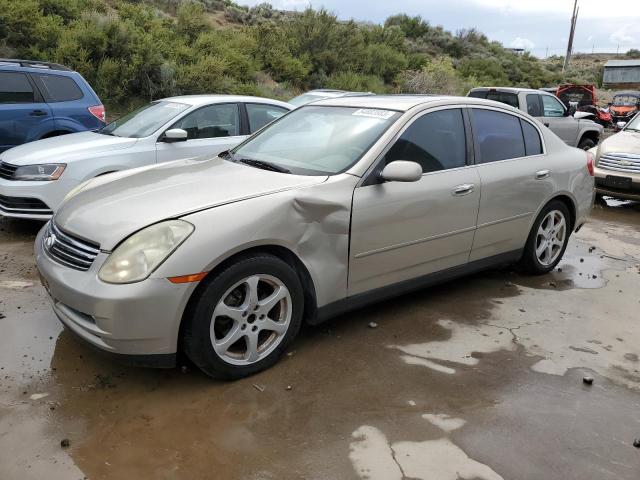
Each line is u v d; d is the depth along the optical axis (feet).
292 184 11.48
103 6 58.80
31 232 19.92
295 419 9.62
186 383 10.64
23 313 13.38
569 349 12.57
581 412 10.16
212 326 10.11
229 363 10.50
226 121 23.00
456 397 10.46
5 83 24.12
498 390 10.76
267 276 10.66
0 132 23.75
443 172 13.55
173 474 8.25
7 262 16.80
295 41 74.08
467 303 14.94
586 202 17.89
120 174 13.41
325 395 10.37
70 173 19.15
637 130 31.14
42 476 8.13
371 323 13.34
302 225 11.05
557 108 42.42
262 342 11.13
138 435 9.11
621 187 27.71
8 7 43.96
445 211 13.44
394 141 12.71
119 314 9.41
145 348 9.72
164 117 21.84
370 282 12.48
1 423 9.27
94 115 26.55
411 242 12.93
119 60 46.78
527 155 16.05
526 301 15.26
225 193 10.96
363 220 11.86
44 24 45.70
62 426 9.27
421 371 11.34
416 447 9.00
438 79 87.66
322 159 12.66
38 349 11.71
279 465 8.50
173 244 9.68
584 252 20.52
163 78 48.44
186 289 9.67
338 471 8.40
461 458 8.78
